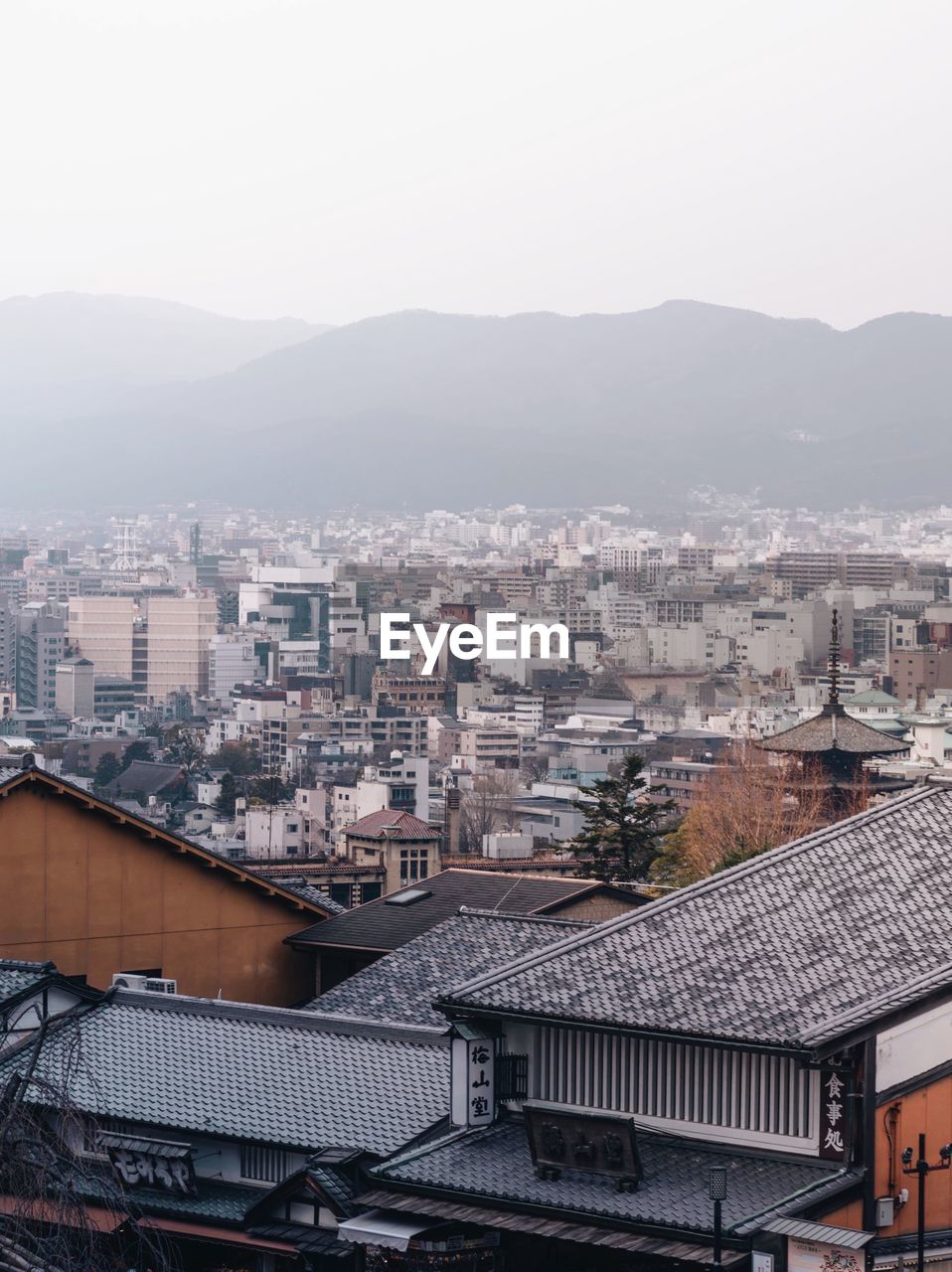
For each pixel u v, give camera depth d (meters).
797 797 130.12
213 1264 48.34
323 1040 52.66
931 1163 41.00
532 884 75.81
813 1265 38.19
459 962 62.50
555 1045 45.16
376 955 71.31
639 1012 43.00
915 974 42.12
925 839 48.78
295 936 74.06
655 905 47.88
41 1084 41.75
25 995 55.84
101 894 70.69
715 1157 42.06
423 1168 44.06
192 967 72.38
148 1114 50.19
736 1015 41.91
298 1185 46.88
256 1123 49.16
